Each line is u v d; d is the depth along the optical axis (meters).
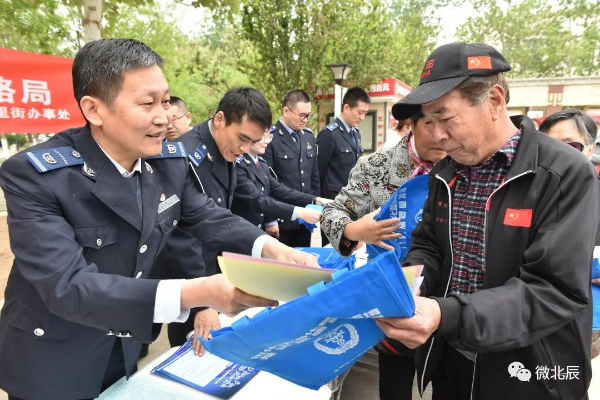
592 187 0.98
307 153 4.00
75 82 1.07
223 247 1.52
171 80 10.88
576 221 0.95
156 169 1.37
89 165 1.13
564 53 22.95
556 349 1.07
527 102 15.37
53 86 3.70
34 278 0.99
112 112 1.05
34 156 1.06
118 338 1.38
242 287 0.87
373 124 10.47
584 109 14.78
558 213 0.97
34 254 1.00
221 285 0.94
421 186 1.62
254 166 2.95
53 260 0.99
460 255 1.20
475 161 1.10
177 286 0.98
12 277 1.19
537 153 1.04
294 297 0.90
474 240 1.17
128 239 1.19
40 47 5.59
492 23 24.69
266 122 2.03
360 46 9.30
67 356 1.19
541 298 0.94
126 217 1.15
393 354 1.71
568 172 0.98
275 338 0.83
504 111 1.09
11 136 16.45
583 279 0.94
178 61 11.36
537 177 1.02
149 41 9.42
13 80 3.47
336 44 8.92
